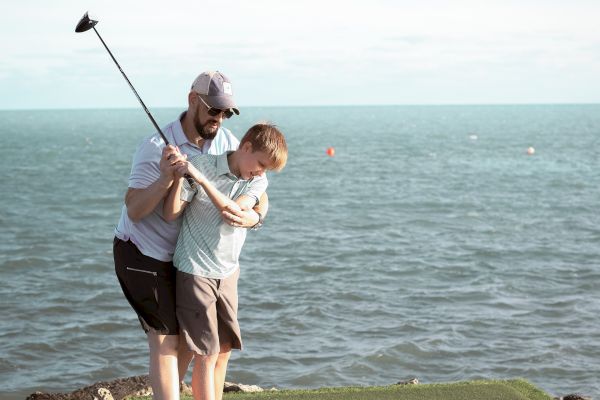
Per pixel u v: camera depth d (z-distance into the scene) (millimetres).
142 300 5059
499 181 48406
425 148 83000
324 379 13703
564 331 16328
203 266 5039
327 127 165500
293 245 26453
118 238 5195
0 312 18141
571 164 61344
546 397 6270
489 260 23906
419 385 6582
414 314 17812
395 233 29203
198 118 5102
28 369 14469
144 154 5105
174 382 5070
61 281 21391
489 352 14992
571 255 24719
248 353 15031
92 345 15867
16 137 114188
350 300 19141
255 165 5039
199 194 5008
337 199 39438
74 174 52625
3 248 26109
